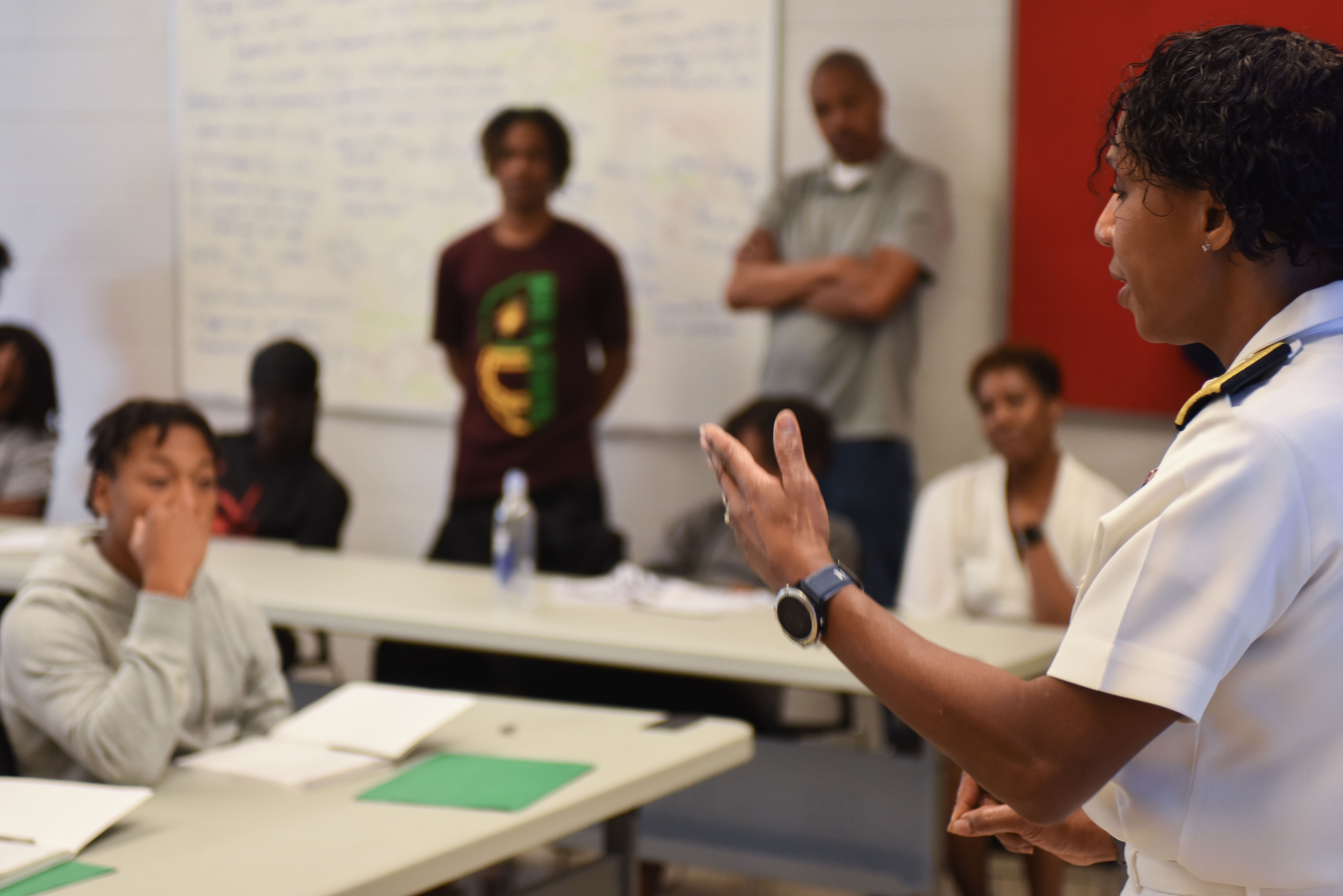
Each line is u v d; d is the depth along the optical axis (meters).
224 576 1.80
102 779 1.46
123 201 4.67
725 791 2.37
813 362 3.52
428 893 2.42
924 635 2.25
